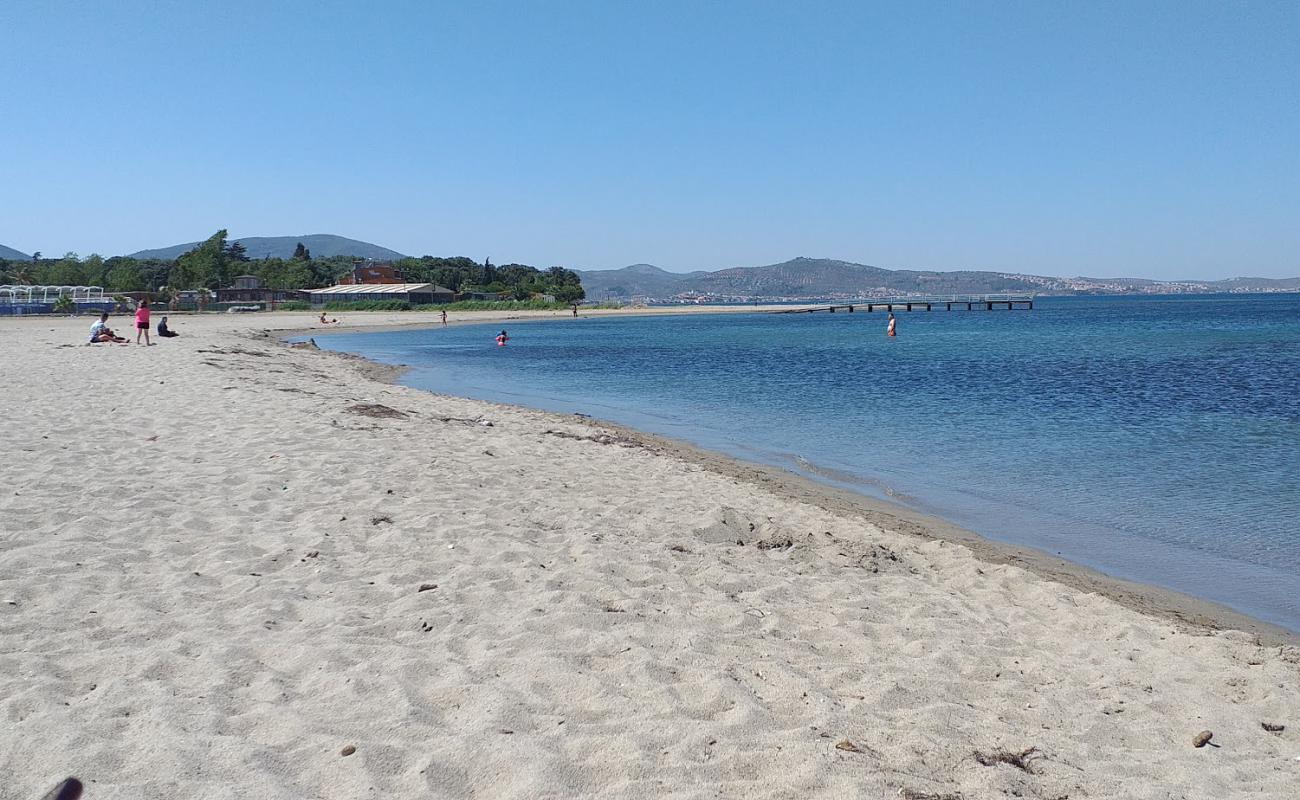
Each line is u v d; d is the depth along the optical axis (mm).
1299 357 39844
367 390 22672
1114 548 10156
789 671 5238
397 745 4055
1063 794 4043
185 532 7738
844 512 11469
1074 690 5527
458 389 28188
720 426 19922
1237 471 14500
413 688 4746
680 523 9320
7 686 4570
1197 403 23344
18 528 7477
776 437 18281
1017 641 6457
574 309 113688
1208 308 144500
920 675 5492
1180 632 7066
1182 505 12242
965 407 23047
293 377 24359
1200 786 4254
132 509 8305
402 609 6059
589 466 12781
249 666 4977
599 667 5184
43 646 5160
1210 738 4844
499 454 12945
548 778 3787
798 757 4117
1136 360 39094
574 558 7562
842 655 5820
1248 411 21703
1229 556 9844
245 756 3883
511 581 6746
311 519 8320
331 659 5082
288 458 11000
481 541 7789
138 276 127750
